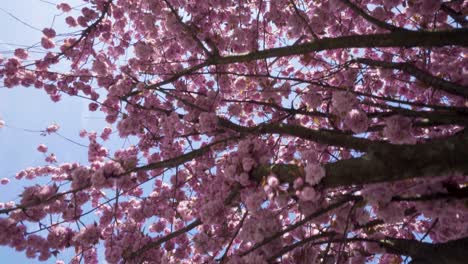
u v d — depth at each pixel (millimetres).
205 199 4648
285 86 5336
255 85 6160
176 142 6273
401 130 3430
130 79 5934
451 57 5551
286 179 2896
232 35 5738
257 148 3307
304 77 7062
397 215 3053
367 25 6273
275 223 3217
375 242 3451
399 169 2410
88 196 5023
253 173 3217
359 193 3293
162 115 5699
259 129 3467
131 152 6680
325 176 2693
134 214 5246
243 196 3420
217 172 5352
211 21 5977
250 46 5812
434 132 4109
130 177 4305
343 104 3520
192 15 5875
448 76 5121
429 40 3033
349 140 3006
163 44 6430
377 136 5234
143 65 6160
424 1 4387
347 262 3945
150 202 5480
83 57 6859
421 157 2361
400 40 3084
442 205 3170
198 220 3754
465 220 3600
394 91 6090
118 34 7336
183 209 4941
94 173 3797
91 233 4402
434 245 3064
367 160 2525
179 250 5141
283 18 5902
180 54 6578
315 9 5594
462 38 2961
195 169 5684
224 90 6109
